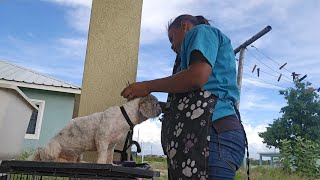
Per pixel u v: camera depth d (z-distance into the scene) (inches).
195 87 48.2
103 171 41.0
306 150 310.8
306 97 551.8
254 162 434.3
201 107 49.4
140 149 61.4
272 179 249.1
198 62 47.9
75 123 52.8
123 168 40.6
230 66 52.8
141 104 53.1
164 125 56.2
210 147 47.6
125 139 60.6
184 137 49.5
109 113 52.3
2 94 59.7
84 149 52.8
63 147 52.4
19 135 71.6
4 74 376.8
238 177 209.6
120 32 81.4
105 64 78.9
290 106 556.1
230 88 52.2
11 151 67.8
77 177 42.4
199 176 46.9
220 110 49.7
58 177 45.9
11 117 63.3
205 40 50.0
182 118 50.7
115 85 78.1
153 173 41.9
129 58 80.4
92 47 79.4
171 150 51.4
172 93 53.6
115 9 82.7
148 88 52.4
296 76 338.0
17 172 43.7
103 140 50.9
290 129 543.5
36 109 79.7
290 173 291.9
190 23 59.2
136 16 83.3
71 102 386.9
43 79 386.3
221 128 48.6
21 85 361.7
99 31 80.7
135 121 53.2
